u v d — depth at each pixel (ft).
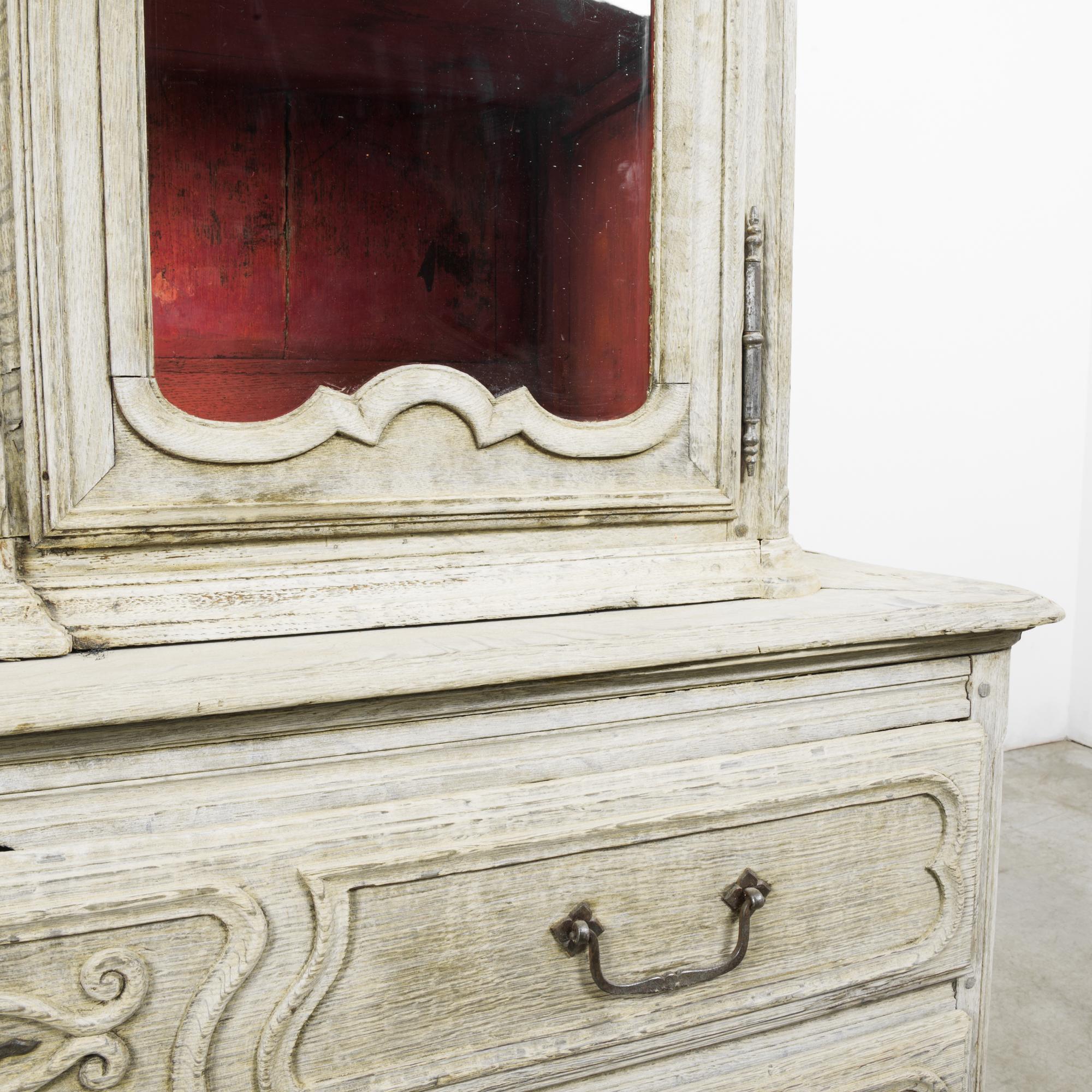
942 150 6.17
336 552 2.10
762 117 2.38
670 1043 2.08
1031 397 6.75
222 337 2.00
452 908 1.85
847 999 2.24
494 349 2.20
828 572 2.84
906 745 2.24
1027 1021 4.07
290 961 1.75
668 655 1.94
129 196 1.89
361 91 2.07
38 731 1.55
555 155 2.23
